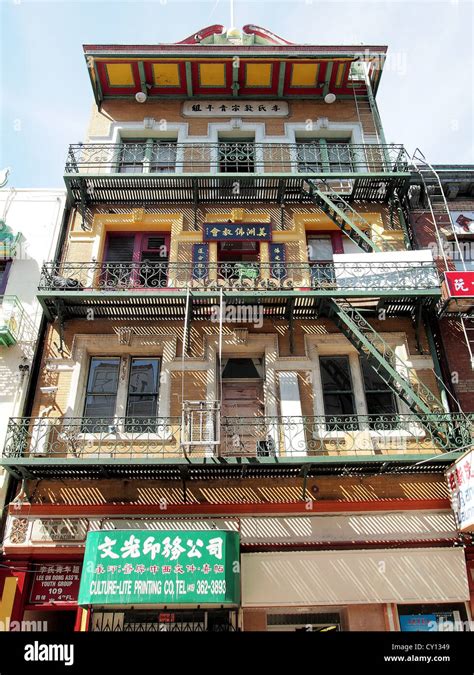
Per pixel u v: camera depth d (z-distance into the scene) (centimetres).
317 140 1563
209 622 955
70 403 1141
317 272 1305
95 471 1040
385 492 1069
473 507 927
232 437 1141
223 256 1359
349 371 1219
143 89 1582
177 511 1035
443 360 1204
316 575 969
